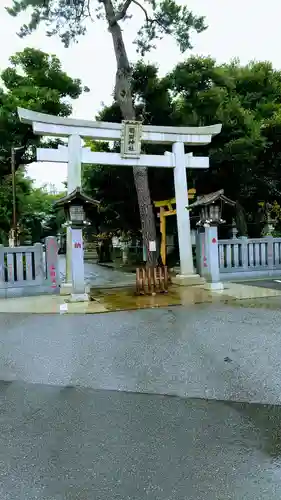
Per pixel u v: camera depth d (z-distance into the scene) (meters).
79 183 10.07
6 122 15.92
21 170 22.33
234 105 13.86
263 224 18.17
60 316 7.09
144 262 19.59
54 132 9.87
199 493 2.09
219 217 9.99
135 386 3.66
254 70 15.59
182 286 10.70
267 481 2.18
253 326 5.81
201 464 2.35
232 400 3.30
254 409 3.12
